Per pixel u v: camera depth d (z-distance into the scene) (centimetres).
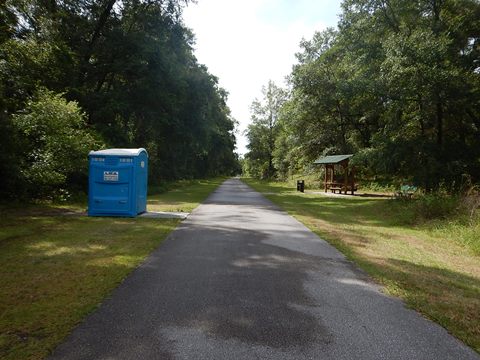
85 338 345
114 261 620
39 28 1962
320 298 475
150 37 2586
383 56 2067
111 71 2511
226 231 959
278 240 860
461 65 1809
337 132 3925
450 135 2102
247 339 352
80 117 1641
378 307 447
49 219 1074
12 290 468
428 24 1956
